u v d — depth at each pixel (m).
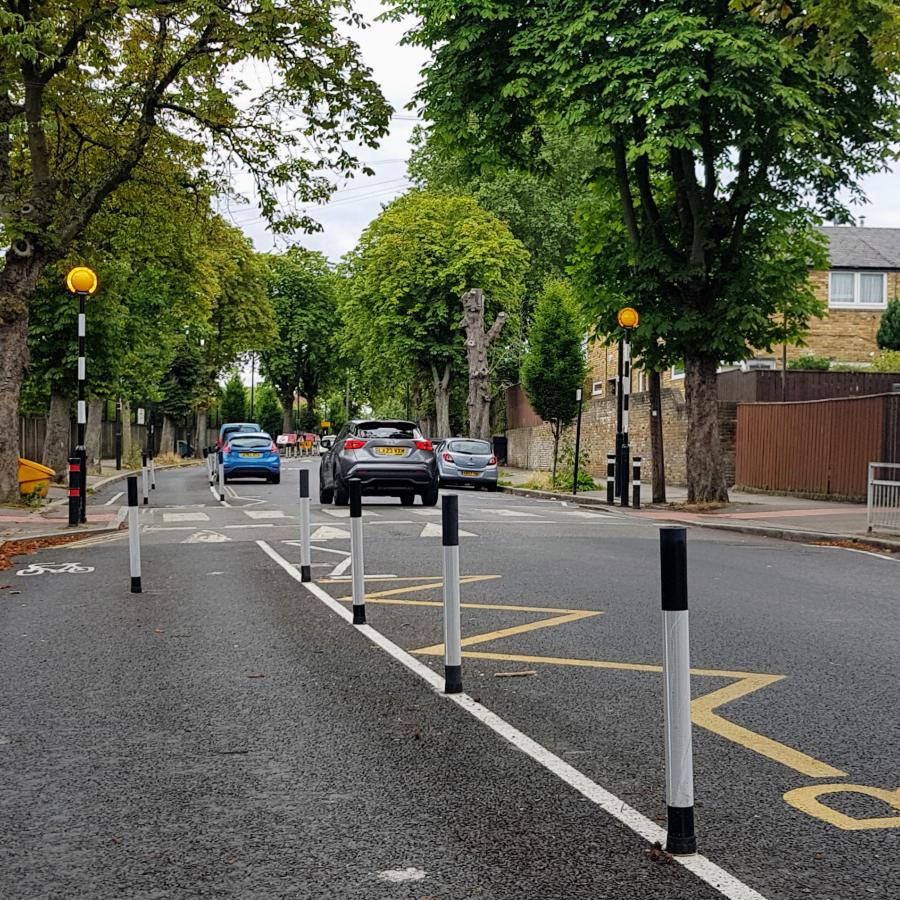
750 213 21.77
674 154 22.22
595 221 23.91
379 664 6.98
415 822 4.04
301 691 6.23
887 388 30.53
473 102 21.80
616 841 3.82
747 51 18.50
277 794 4.39
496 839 3.85
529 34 20.17
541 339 35.41
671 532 3.68
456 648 6.17
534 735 5.24
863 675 6.60
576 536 15.99
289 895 3.39
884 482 16.64
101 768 4.79
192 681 6.52
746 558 13.50
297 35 21.36
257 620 8.71
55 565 12.86
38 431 38.25
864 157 21.42
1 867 3.65
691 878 3.47
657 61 18.86
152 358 44.09
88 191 22.50
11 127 20.61
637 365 23.95
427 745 5.09
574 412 35.41
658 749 4.98
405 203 51.75
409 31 21.92
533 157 23.61
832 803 4.24
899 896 3.34
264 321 65.31
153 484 31.72
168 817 4.14
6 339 21.44
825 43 14.21
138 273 31.48
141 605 9.59
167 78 22.23
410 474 22.20
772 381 30.36
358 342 57.38
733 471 30.41
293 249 24.62
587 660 7.05
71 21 20.70
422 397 60.19
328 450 24.42
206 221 26.03
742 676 6.56
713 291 22.17
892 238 40.72
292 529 17.39
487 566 12.18
